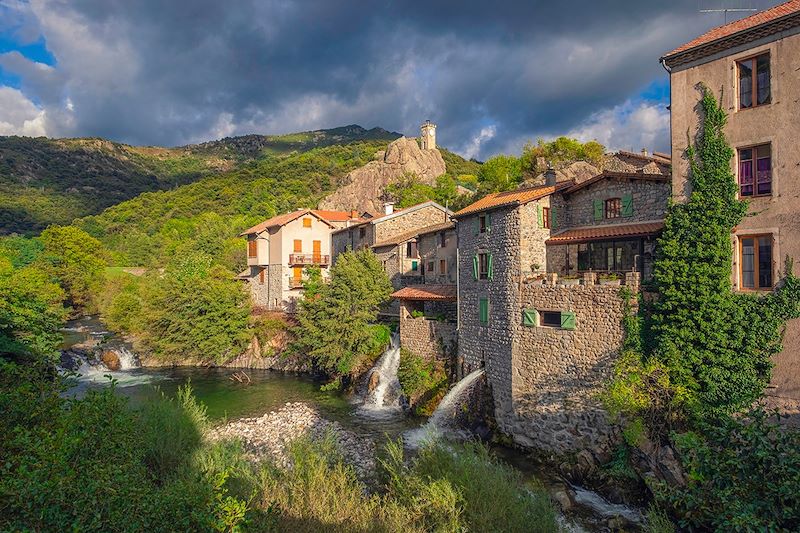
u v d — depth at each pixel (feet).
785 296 60.18
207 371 149.28
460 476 49.67
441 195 280.72
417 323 114.01
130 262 322.34
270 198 423.64
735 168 65.31
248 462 58.44
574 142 196.85
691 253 66.28
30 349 74.79
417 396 106.01
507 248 89.51
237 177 480.23
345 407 110.52
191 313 154.71
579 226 95.50
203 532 29.09
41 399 34.91
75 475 26.99
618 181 89.71
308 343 128.36
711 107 66.54
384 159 406.82
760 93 63.87
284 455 74.18
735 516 27.96
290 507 42.65
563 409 78.02
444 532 40.06
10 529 23.63
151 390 125.08
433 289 117.39
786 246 60.70
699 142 67.82
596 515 63.05
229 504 30.73
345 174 488.02
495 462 65.21
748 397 62.03
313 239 201.36
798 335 59.67
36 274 180.34
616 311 71.92
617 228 86.94
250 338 158.20
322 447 61.21
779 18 60.23
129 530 26.27
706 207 65.87
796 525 28.04
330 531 40.11
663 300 68.33
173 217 397.80
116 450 34.68
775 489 28.22
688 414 64.39
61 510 25.63
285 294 192.03
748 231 63.67
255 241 209.15
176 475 48.75
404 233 165.37
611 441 71.10
